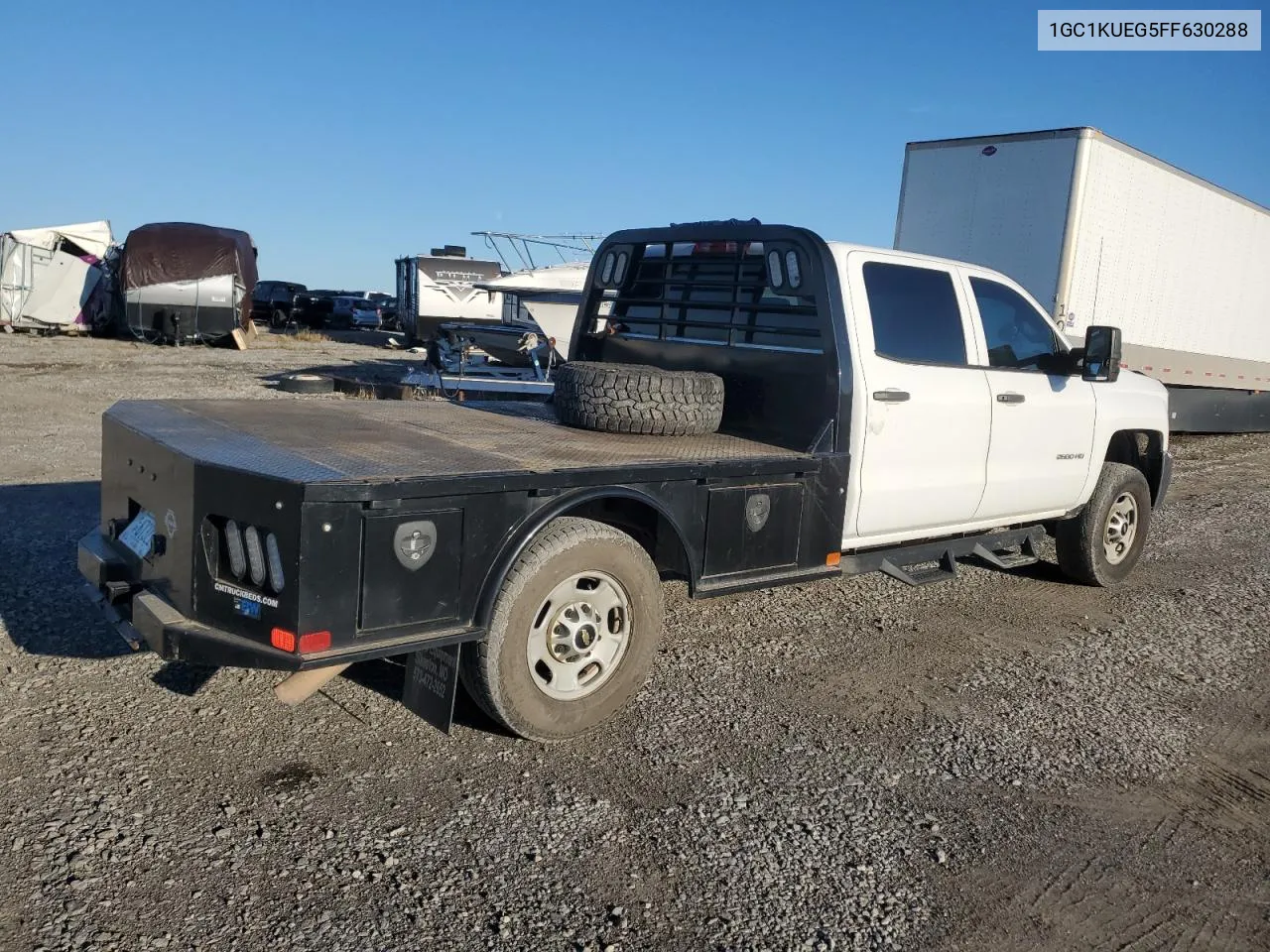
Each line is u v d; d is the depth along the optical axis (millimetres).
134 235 26203
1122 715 4945
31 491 8273
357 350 29391
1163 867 3594
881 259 5512
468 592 3742
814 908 3199
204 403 5344
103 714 4211
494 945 2908
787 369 5344
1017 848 3652
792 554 4934
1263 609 6961
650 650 4395
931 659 5566
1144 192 13367
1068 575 7312
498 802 3707
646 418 5109
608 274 6578
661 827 3615
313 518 3291
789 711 4727
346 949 2848
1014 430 6176
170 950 2793
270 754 3965
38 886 3033
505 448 4395
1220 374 16062
